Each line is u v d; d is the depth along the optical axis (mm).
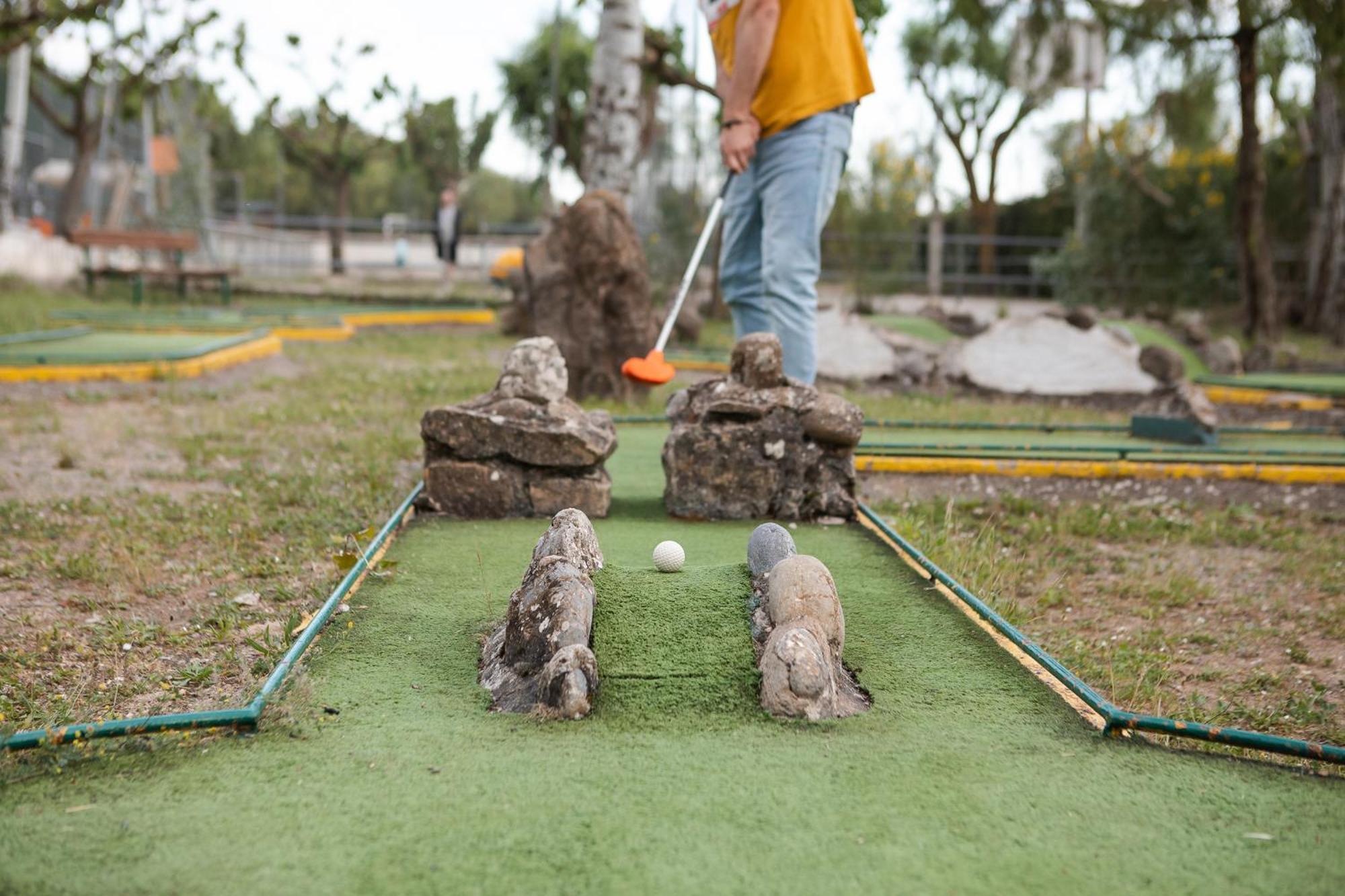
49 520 4770
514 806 2062
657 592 2982
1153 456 6738
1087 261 17953
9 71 19625
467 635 3090
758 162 5672
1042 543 5211
